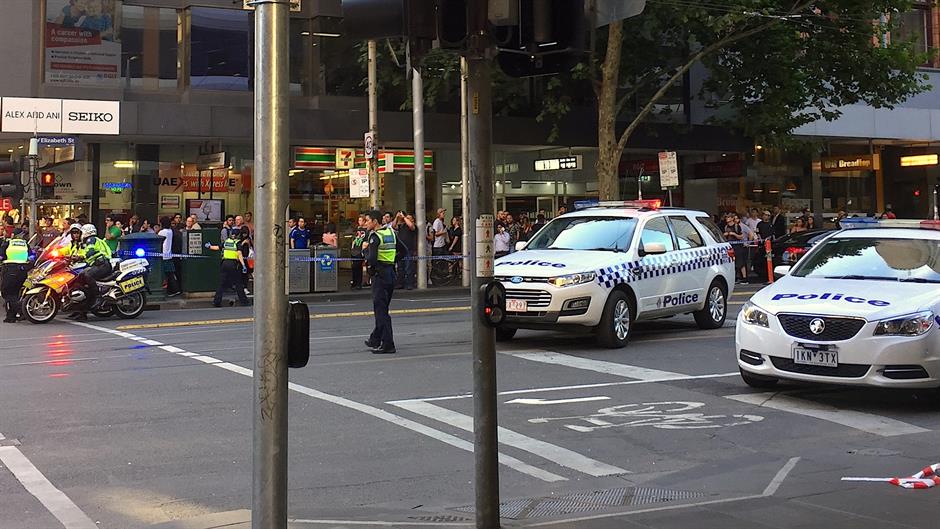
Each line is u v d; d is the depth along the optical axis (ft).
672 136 100.27
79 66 80.64
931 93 117.70
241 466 22.36
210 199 87.51
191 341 45.11
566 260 41.06
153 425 26.50
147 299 66.18
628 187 108.27
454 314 57.21
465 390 31.81
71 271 54.80
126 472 21.77
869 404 29.63
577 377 34.32
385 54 82.53
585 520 17.56
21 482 20.93
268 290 12.58
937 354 27.20
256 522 12.71
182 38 83.20
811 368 28.43
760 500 19.15
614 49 81.35
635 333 47.14
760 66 85.40
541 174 103.14
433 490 20.62
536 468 22.63
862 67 85.66
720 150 103.40
